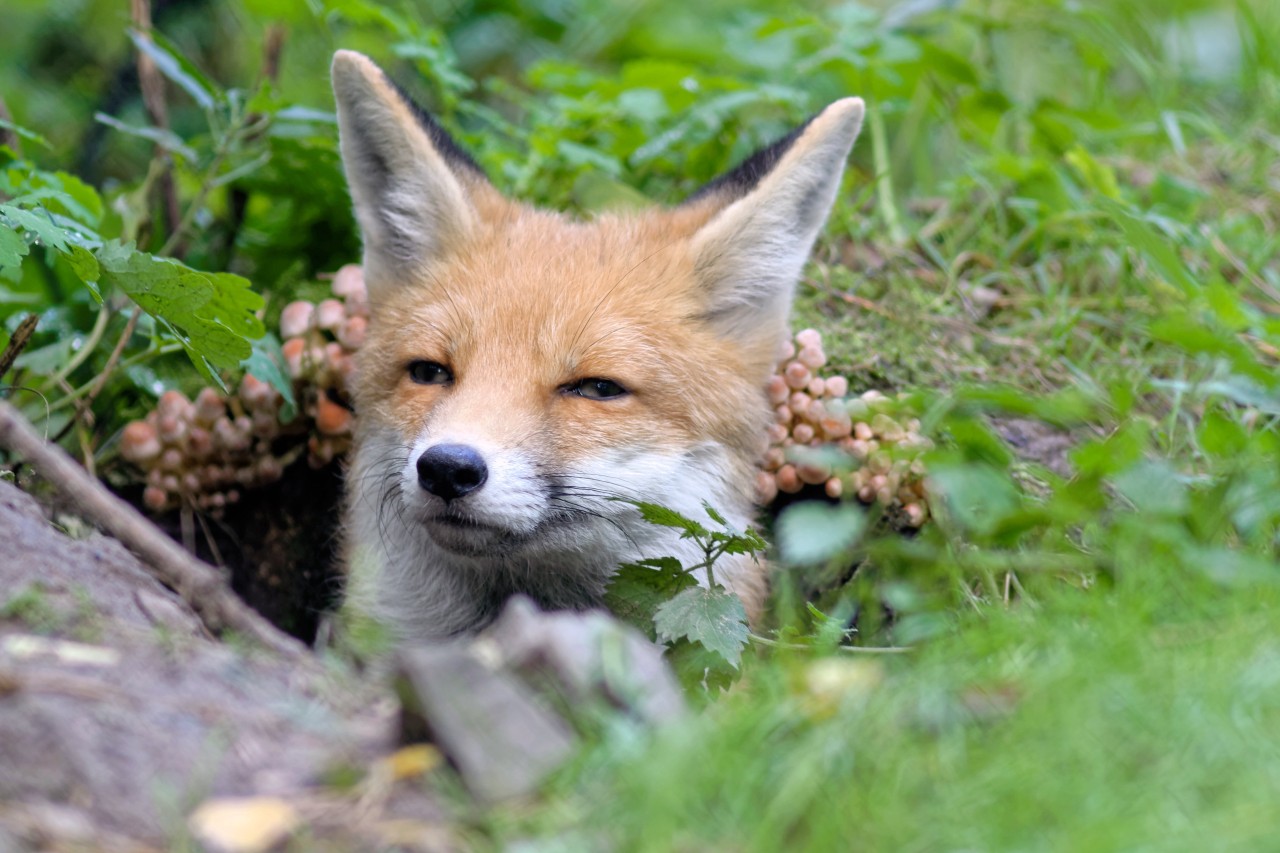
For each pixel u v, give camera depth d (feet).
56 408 30.66
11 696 14.42
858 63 39.42
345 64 27.84
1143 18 54.29
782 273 27.94
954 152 46.44
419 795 14.32
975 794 13.92
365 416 27.84
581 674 15.53
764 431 28.27
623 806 13.78
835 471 29.78
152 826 13.42
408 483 24.49
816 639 22.91
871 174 44.96
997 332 35.40
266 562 33.91
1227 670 15.99
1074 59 50.72
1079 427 31.53
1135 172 41.70
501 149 40.93
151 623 17.70
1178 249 35.45
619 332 25.94
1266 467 22.34
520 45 59.47
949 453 24.45
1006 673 17.07
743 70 48.60
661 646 23.89
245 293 24.82
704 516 26.71
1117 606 18.75
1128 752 14.55
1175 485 21.39
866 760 14.64
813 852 13.35
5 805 13.44
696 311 27.14
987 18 47.67
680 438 26.30
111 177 49.11
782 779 14.29
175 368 34.14
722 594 22.17
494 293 26.71
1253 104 45.70
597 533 25.96
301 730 15.28
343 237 37.01
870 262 37.68
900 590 23.50
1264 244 36.45
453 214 28.22
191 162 35.73
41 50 54.75
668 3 59.31
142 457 31.58
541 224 29.17
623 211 30.73
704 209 28.86
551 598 27.89
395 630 27.99
